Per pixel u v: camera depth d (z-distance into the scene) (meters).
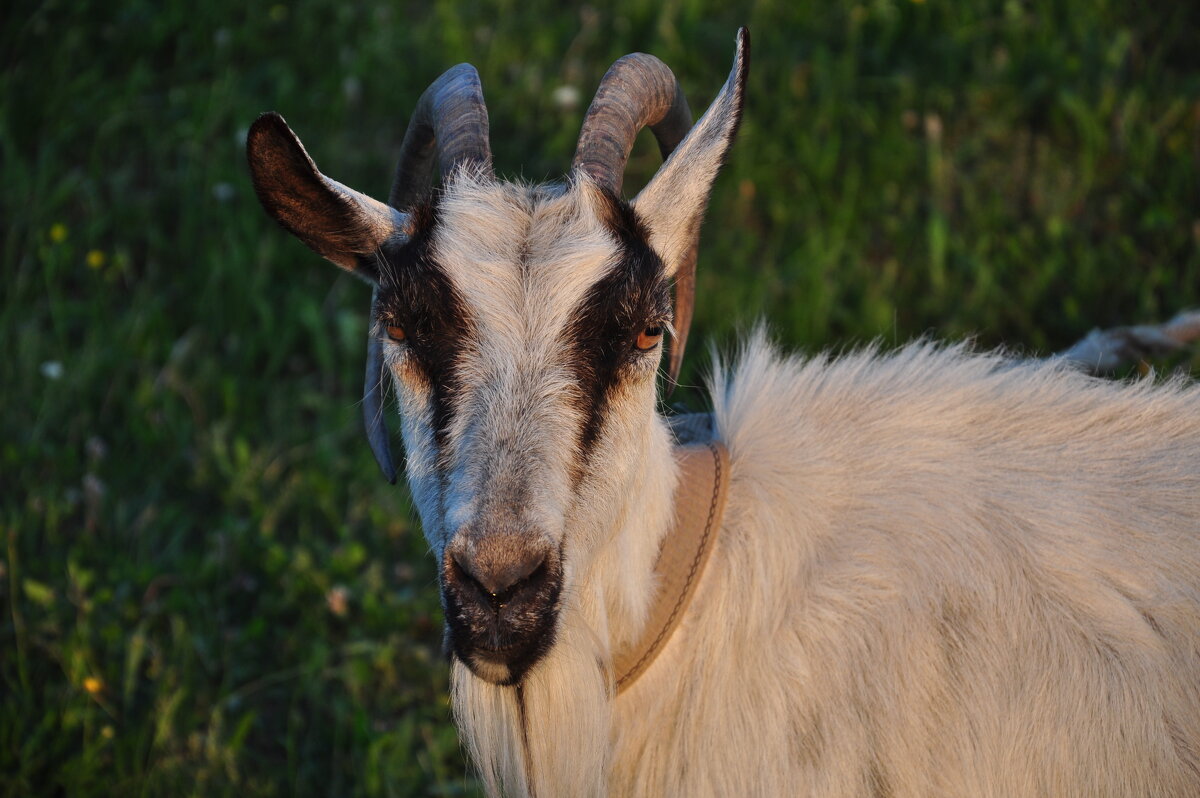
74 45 12.88
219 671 7.81
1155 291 9.66
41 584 8.14
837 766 4.78
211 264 10.70
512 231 4.61
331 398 9.84
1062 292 9.85
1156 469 5.16
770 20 12.65
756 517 5.06
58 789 7.00
